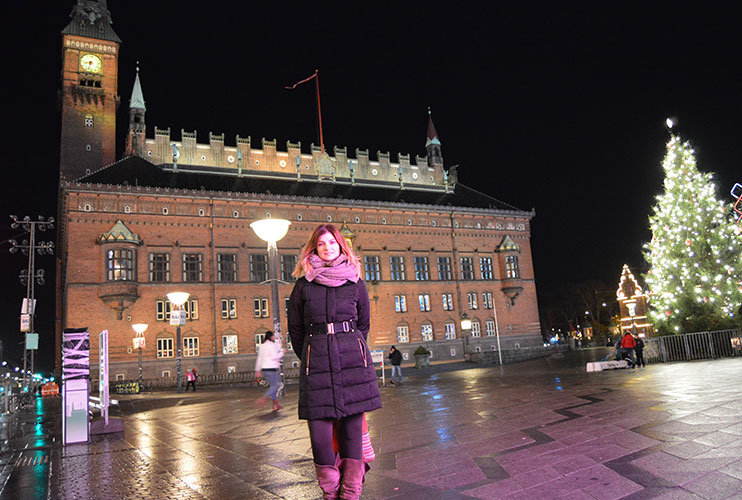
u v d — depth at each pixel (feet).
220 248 170.40
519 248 226.58
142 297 156.35
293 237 182.70
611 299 313.12
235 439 33.40
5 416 68.90
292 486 19.36
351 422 13.15
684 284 82.94
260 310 172.55
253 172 199.11
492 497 16.15
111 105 189.16
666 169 87.66
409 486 18.25
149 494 19.65
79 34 185.78
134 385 130.82
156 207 163.53
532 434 25.44
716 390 33.60
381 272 196.54
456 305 207.92
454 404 43.01
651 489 15.47
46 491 21.16
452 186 241.96
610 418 27.09
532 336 220.23
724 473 16.14
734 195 89.30
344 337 13.30
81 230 152.46
